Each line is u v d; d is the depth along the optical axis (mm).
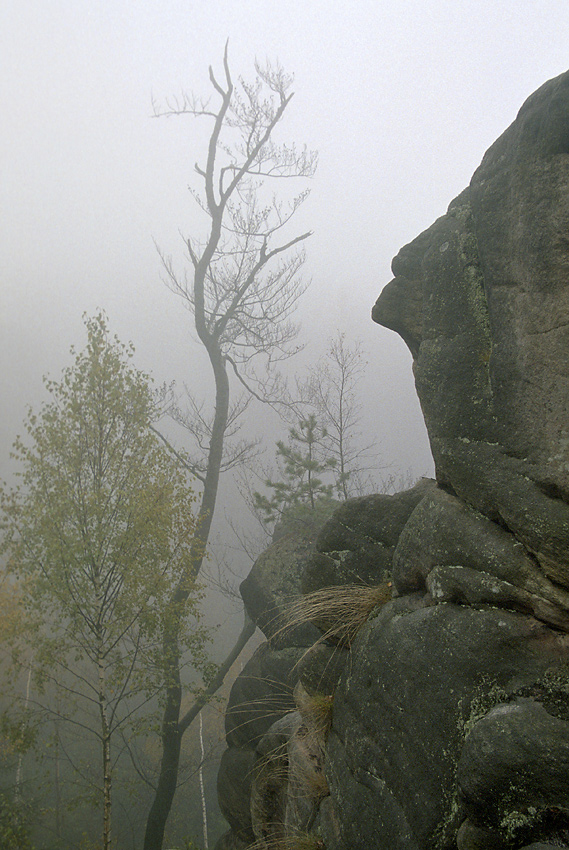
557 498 3230
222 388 16312
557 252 3320
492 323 3750
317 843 4441
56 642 10047
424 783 3385
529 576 3262
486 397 3801
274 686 10219
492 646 3260
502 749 2770
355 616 4918
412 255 5168
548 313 3365
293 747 5723
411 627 3809
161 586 10305
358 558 5559
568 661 3016
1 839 10945
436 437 4059
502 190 3760
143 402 11305
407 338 5191
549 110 3324
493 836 2762
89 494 10133
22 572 9898
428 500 4145
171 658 10984
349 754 4207
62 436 10445
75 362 11031
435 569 3789
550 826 2633
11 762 16062
